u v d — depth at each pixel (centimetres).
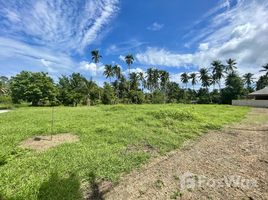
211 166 492
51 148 618
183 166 492
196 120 1124
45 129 891
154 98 5806
